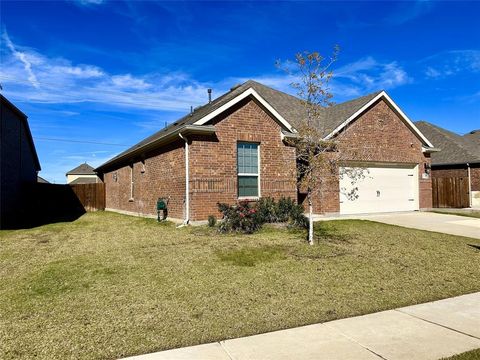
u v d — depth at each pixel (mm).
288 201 12922
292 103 19453
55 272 6980
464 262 7965
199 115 14156
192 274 6801
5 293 5871
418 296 5801
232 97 13914
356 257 8148
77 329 4516
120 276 6703
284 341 4188
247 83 19219
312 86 9000
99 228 13453
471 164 22125
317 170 9227
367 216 16109
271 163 14180
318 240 9914
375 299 5625
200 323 4699
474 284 6465
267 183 14062
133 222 15055
